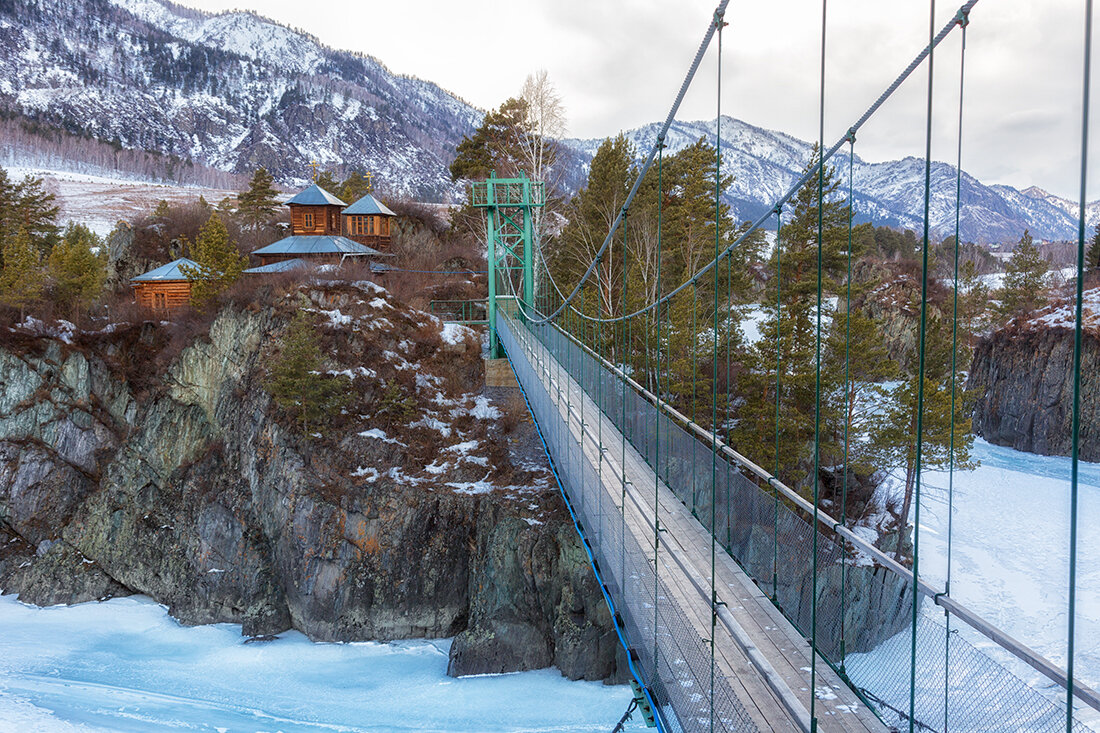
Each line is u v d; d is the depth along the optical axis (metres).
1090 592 27.34
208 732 21.81
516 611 25.64
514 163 52.03
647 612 11.01
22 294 40.38
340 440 30.91
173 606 31.00
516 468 30.33
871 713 7.81
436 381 35.81
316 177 74.94
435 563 27.78
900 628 7.66
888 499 30.03
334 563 28.06
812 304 30.84
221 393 35.38
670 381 28.52
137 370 39.53
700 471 13.85
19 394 37.56
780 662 8.94
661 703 10.16
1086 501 37.75
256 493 30.94
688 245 37.50
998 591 27.73
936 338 27.47
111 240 54.50
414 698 23.66
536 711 22.48
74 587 33.12
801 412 26.45
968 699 6.29
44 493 36.47
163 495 34.16
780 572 10.42
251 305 36.38
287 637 28.45
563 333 26.39
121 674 26.08
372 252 48.81
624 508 13.91
